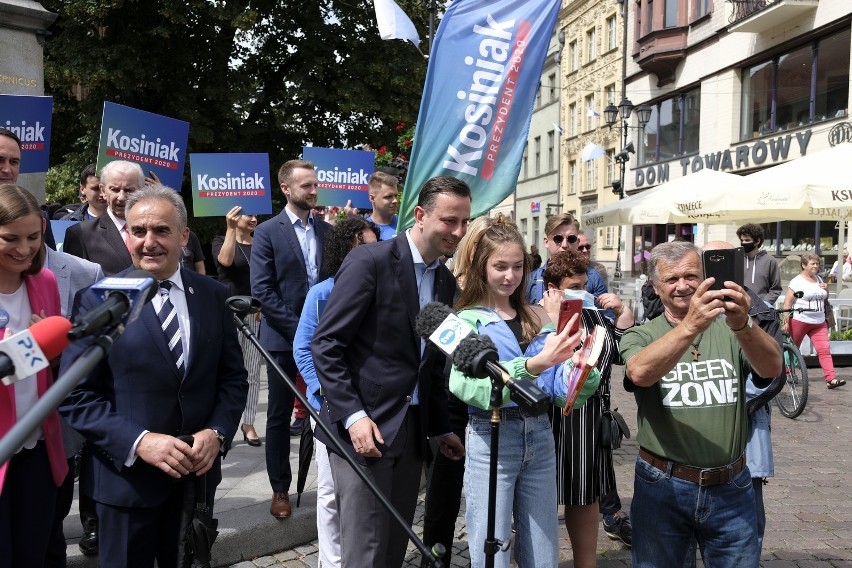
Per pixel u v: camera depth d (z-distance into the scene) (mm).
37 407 1483
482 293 3088
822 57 16953
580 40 32875
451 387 2863
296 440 6023
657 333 2984
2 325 2641
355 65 16625
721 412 2826
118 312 1706
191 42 15805
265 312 4547
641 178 25453
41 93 6691
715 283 2562
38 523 2695
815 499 5395
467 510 2955
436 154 4750
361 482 2902
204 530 2617
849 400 8953
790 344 8102
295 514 4297
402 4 16719
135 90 15734
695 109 22406
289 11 16859
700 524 2842
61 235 5516
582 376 2883
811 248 16984
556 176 36438
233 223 5785
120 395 2652
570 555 4348
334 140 18016
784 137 17812
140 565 2672
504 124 4789
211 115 16328
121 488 2605
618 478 5789
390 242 3053
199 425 2771
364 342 2975
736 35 19875
